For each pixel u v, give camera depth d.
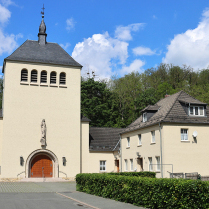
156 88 69.81
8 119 34.22
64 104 36.91
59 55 38.41
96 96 61.41
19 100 35.00
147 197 14.79
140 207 15.04
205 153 29.59
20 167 33.81
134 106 64.75
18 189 24.80
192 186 12.33
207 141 29.94
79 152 36.66
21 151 34.12
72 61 38.41
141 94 63.50
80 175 23.42
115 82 70.12
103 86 61.25
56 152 35.59
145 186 15.02
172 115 29.50
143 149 32.91
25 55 36.41
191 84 69.56
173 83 70.88
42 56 37.22
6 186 27.61
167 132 28.77
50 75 37.03
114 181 18.03
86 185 22.02
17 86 35.22
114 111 61.81
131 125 38.31
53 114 36.19
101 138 41.59
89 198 18.67
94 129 42.81
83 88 60.19
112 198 18.11
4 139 33.69
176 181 13.20
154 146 30.34
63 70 37.62
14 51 36.34
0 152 33.94
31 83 35.81
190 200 12.33
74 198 18.72
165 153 28.28
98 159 39.03
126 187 16.73
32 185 28.69
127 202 16.56
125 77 70.12
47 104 36.12
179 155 28.66
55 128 36.00
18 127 34.44
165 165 28.00
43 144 34.78
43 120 35.38
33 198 18.61
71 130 36.72
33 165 35.00
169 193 13.29
